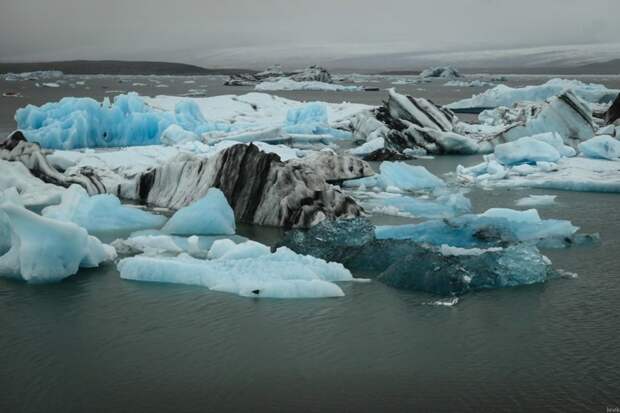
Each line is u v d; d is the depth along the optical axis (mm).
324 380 8727
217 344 9766
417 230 14633
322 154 21516
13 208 12281
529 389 8469
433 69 166375
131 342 9836
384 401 8195
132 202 19094
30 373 8938
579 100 30297
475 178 23141
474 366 9086
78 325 10461
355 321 10547
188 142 28109
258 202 16828
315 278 12000
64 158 22750
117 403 8188
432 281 11828
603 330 10195
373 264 13047
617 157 26141
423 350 9562
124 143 30625
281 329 10250
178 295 11648
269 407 8078
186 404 8156
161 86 125938
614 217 17344
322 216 16234
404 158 29031
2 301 11445
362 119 34906
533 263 12414
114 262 13422
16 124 38562
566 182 21281
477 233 14305
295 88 114938
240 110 45375
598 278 12461
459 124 35375
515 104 41062
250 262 12539
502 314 10820
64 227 12484
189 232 15398
